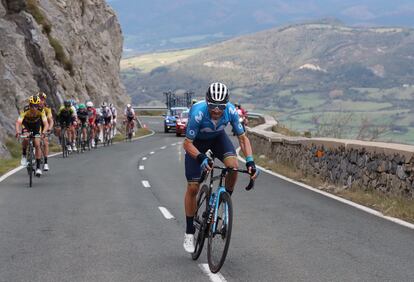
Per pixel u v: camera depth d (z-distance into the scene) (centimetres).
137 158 2384
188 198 708
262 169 1919
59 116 2353
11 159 2150
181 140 3881
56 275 636
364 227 910
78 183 1492
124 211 1064
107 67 5516
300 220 973
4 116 2558
